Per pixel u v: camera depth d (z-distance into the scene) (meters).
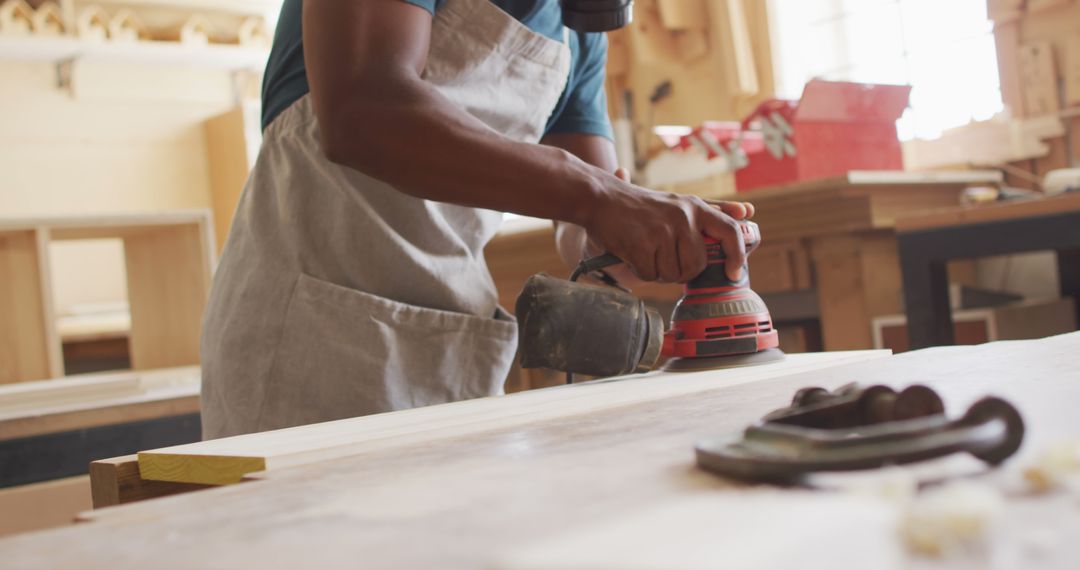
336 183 1.24
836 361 1.18
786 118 3.02
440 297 1.29
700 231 1.18
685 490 0.45
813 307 3.16
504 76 1.29
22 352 2.35
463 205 1.08
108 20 4.04
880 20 4.27
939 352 1.10
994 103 3.83
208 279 2.55
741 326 1.19
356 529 0.43
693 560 0.28
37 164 4.12
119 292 5.44
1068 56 3.43
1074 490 0.40
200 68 4.47
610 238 1.10
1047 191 2.87
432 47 1.22
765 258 2.84
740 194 2.76
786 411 0.54
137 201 4.32
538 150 1.08
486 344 1.30
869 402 0.52
